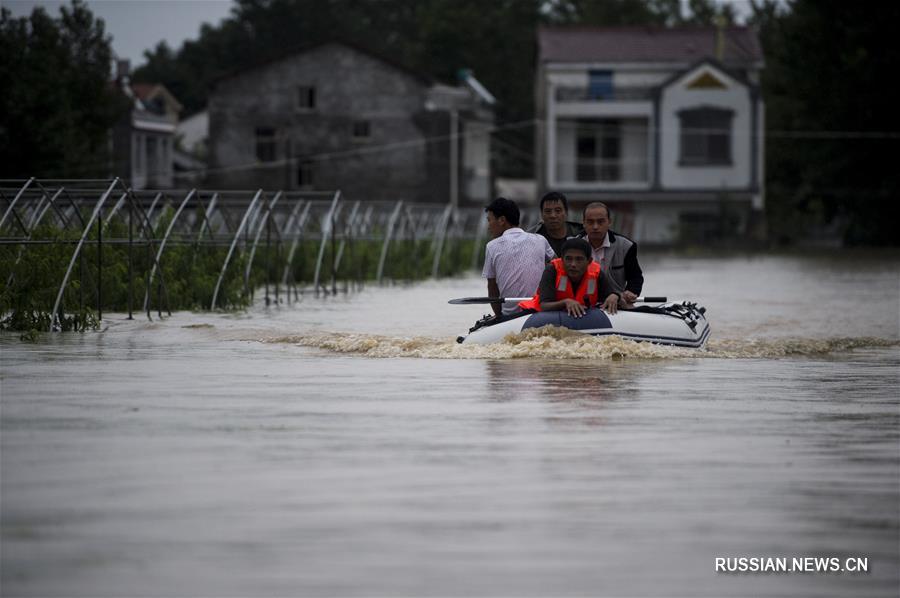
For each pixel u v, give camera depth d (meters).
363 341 33.72
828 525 14.46
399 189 158.38
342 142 158.62
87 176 123.31
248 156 159.25
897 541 13.90
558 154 160.12
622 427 20.62
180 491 15.72
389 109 158.12
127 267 48.47
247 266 54.38
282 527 14.12
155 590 12.06
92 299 46.59
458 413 22.00
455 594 12.07
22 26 119.88
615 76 159.38
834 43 158.88
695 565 13.03
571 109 158.00
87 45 132.38
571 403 23.36
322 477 16.56
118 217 50.91
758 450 18.64
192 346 34.66
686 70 155.75
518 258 33.72
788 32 165.50
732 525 14.42
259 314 48.16
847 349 35.62
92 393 24.48
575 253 32.22
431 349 32.03
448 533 13.96
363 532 13.97
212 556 13.09
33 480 16.27
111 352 32.81
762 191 157.00
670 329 32.62
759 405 23.31
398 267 79.00
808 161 162.12
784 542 13.82
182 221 59.69
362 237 74.62
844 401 23.94
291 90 158.38
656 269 98.56
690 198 158.25
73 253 44.94
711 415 22.00
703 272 92.88
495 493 15.75
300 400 23.61
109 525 14.16
